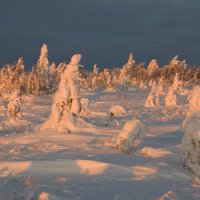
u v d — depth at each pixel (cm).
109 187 704
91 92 5259
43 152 1112
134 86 6725
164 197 611
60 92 1725
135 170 866
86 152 1117
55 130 1664
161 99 4275
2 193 626
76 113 1728
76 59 1770
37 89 4550
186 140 888
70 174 819
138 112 2728
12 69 4981
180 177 841
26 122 2003
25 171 826
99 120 2070
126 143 1125
